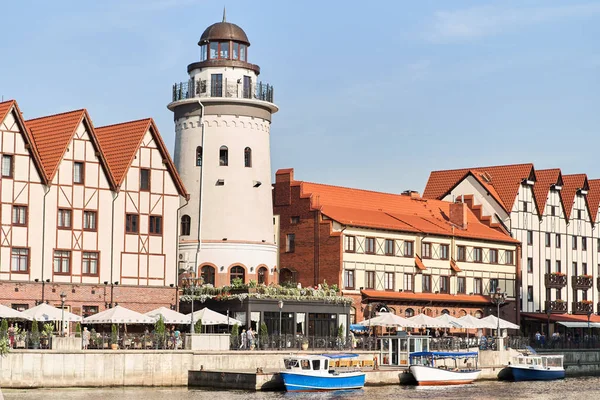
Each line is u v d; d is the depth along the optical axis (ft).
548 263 334.65
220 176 249.55
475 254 302.66
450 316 261.85
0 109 211.41
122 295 220.43
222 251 246.88
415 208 305.32
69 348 187.83
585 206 354.74
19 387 182.91
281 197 276.62
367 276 269.23
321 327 246.47
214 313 215.92
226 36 253.44
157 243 227.81
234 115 251.19
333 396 194.90
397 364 236.22
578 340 299.17
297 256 271.08
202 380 200.64
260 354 213.46
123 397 178.40
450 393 208.95
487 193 325.21
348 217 268.82
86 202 217.77
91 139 219.61
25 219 209.05
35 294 208.44
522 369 246.68
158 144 230.27
